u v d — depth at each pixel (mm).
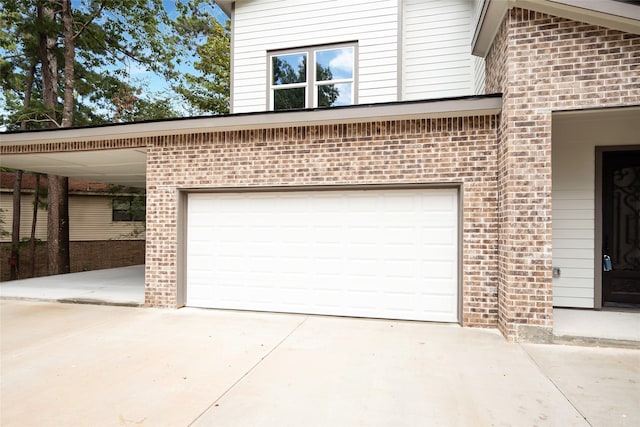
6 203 17031
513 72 5117
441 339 5188
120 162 9203
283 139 6598
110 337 5336
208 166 6934
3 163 9555
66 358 4539
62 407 3365
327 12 8766
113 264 18609
